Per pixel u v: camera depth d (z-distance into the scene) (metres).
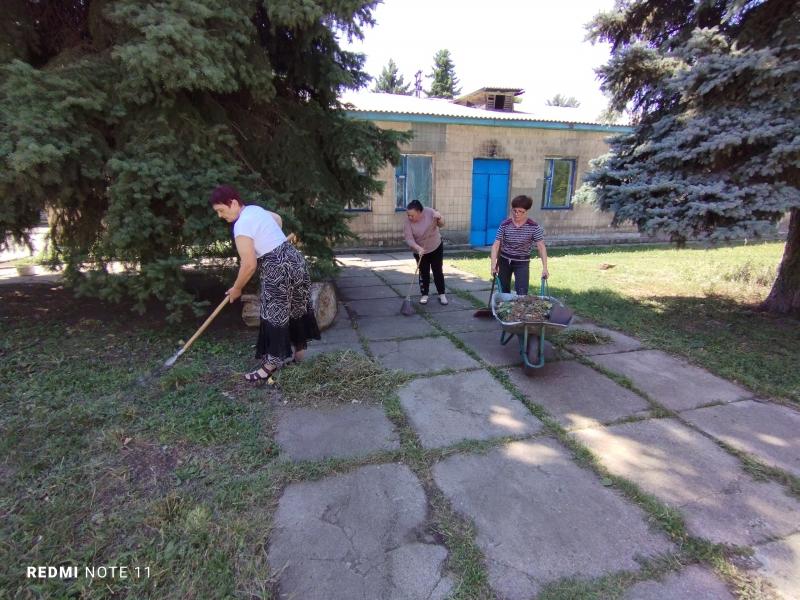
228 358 4.00
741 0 3.96
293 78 5.14
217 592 1.74
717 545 1.99
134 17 3.35
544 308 3.79
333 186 5.25
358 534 2.06
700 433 2.90
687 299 6.19
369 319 5.40
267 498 2.28
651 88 5.07
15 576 1.79
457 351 4.34
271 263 3.22
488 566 1.88
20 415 2.93
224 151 4.31
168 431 2.80
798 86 3.79
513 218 4.47
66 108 3.34
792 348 4.32
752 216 3.99
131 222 3.55
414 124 10.61
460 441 2.80
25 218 4.05
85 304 5.58
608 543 2.01
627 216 4.71
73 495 2.24
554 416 3.11
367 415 3.12
